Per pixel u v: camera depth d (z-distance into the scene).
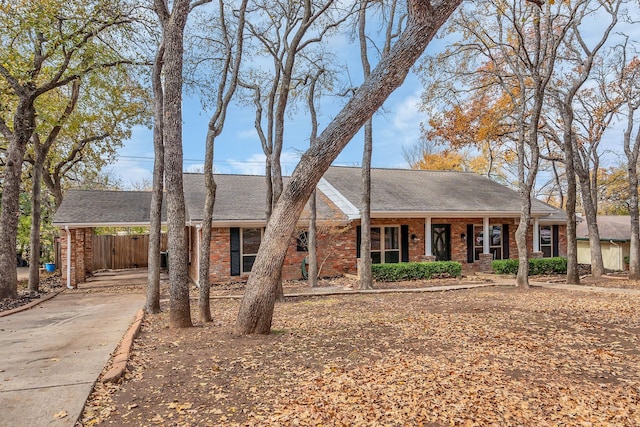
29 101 12.10
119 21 12.20
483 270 17.38
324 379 4.26
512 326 6.88
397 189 17.95
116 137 16.98
